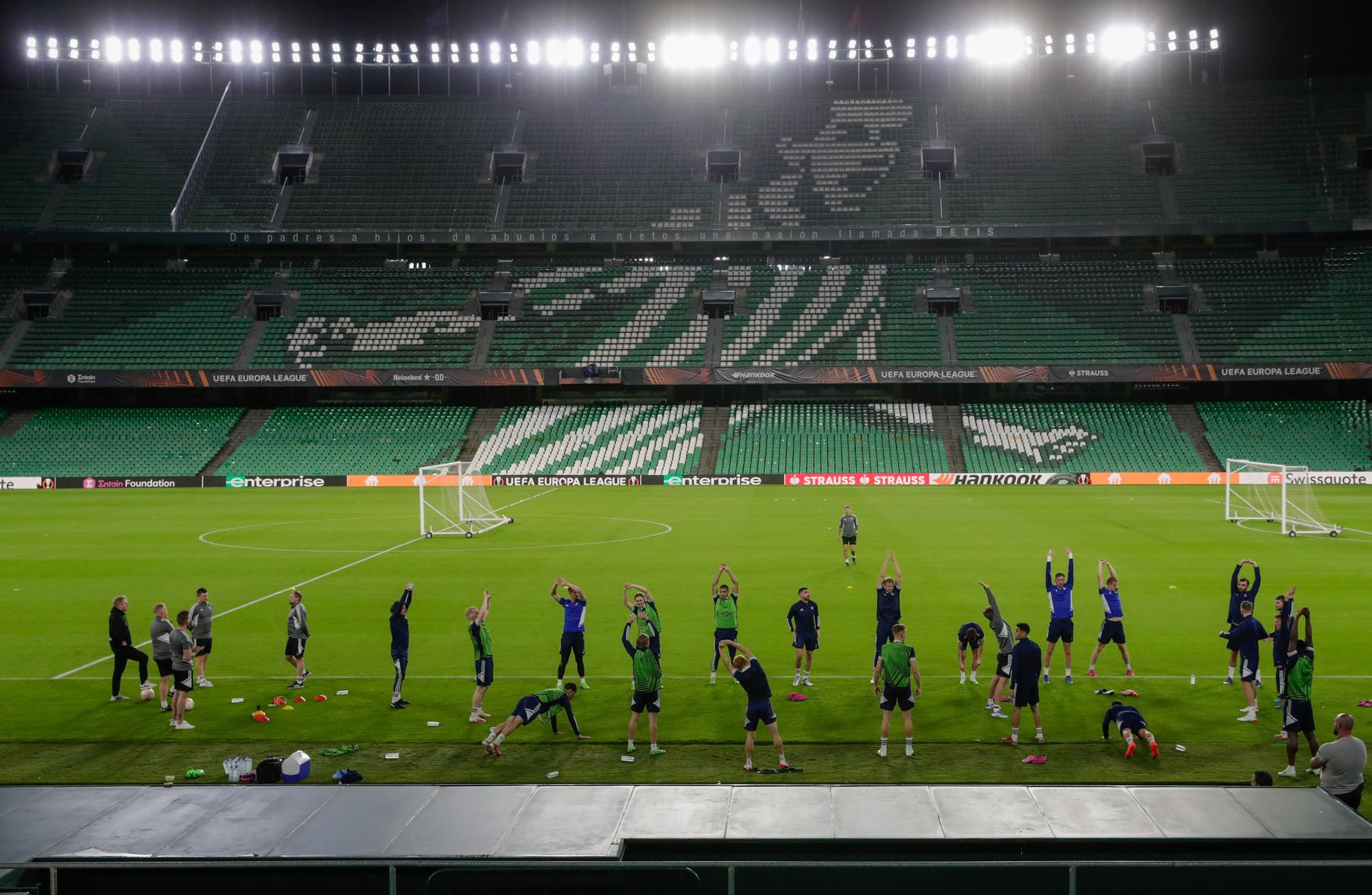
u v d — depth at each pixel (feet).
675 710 59.41
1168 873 29.48
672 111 302.04
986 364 240.32
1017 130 287.48
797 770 48.93
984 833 36.45
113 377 241.55
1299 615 48.93
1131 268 264.52
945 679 65.26
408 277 273.95
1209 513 160.56
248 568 111.04
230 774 48.39
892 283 266.98
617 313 262.26
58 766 50.80
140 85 311.27
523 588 98.22
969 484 220.23
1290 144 270.46
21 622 84.48
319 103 300.61
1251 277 256.93
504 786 40.93
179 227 267.18
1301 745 51.42
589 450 237.04
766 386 256.93
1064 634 63.26
